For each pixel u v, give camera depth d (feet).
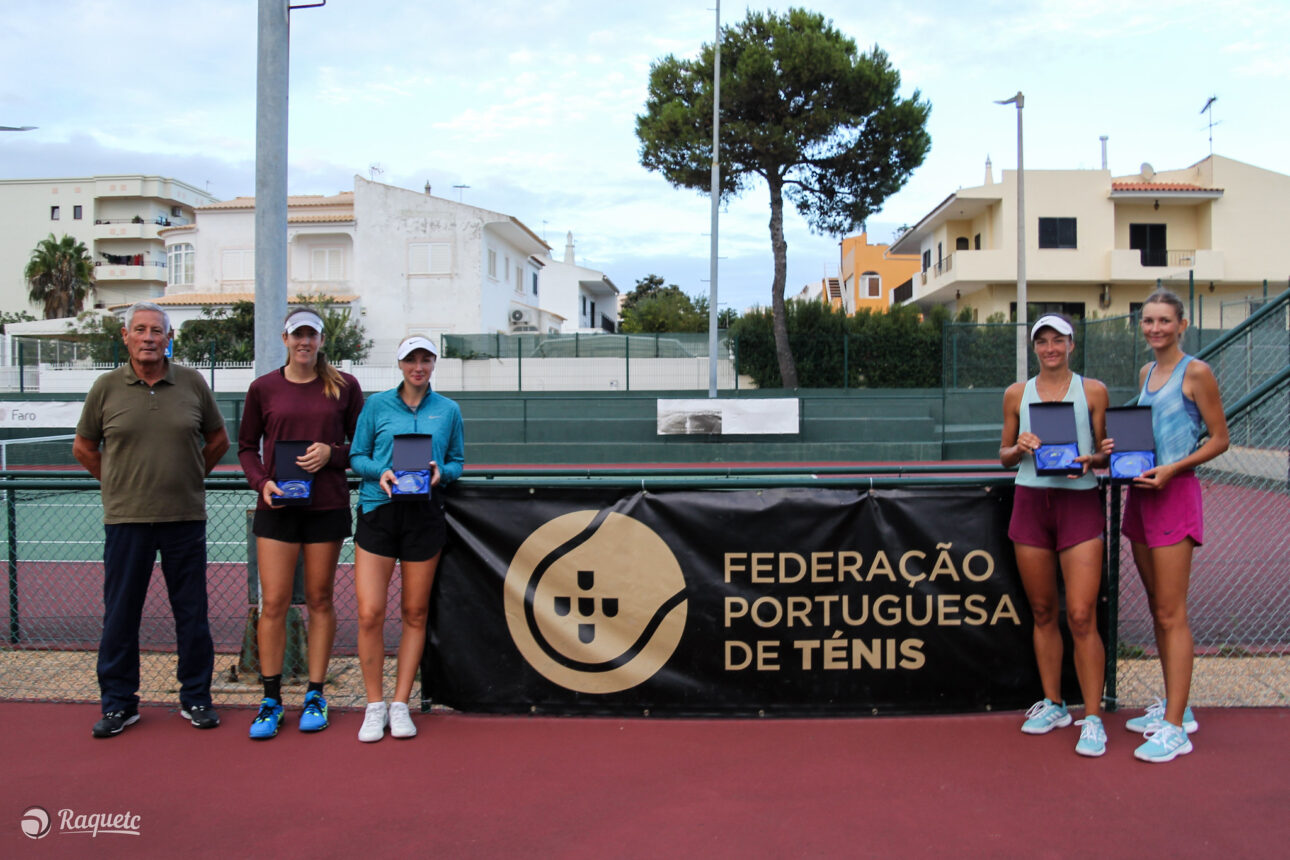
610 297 204.44
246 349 91.45
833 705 13.74
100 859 9.66
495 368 90.07
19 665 17.30
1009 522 13.58
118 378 13.29
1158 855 9.62
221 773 11.85
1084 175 110.42
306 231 115.44
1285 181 110.52
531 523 13.91
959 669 13.75
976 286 117.19
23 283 201.46
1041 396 12.77
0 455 39.04
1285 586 22.45
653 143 89.71
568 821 10.48
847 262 178.29
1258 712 13.91
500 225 117.39
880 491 13.74
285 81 17.47
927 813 10.62
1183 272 108.68
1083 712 13.82
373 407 13.38
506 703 13.88
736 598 13.74
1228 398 37.88
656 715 13.75
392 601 20.62
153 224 195.93
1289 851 9.67
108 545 13.28
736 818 10.53
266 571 13.10
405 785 11.45
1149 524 12.45
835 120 84.07
